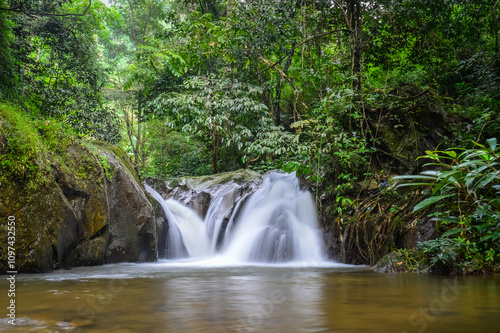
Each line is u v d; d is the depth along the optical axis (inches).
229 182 383.6
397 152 276.4
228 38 384.5
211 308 78.5
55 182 209.6
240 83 433.1
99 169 241.6
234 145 517.0
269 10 364.8
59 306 82.0
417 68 419.5
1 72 344.2
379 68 430.9
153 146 776.9
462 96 377.7
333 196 286.8
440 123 284.2
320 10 361.7
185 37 400.5
